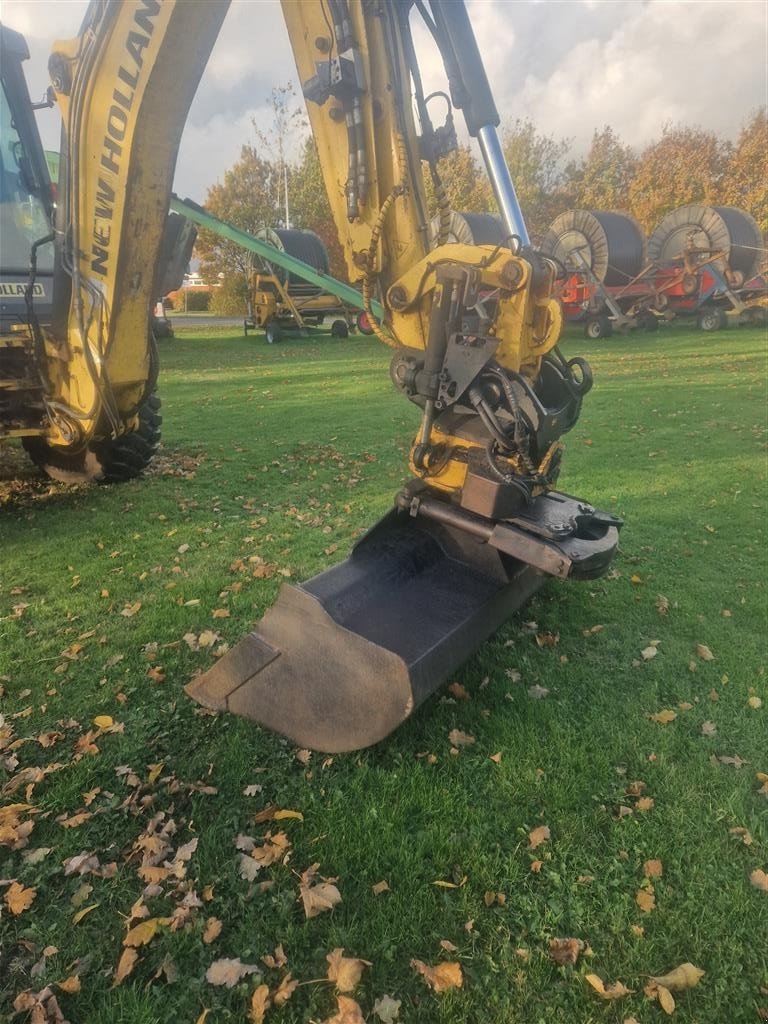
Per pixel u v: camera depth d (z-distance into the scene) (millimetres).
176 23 3693
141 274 4617
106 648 3678
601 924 2135
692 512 5664
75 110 4133
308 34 3156
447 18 3137
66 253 4633
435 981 1943
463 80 3170
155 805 2611
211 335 24344
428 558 3275
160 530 5355
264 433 8727
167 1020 1882
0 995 1949
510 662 3512
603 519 3176
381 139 3178
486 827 2494
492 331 2908
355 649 2586
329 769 2771
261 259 20828
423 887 2250
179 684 3355
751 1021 1873
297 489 6395
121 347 4820
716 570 4598
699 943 2074
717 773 2756
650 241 20562
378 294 3484
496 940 2082
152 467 7082
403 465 7176
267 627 2781
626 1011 1891
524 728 3002
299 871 2326
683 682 3367
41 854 2387
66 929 2139
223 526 5441
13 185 5512
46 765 2832
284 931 2109
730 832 2465
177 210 5180
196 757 2855
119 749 2906
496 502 2922
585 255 19844
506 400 2893
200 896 2229
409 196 3191
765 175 30922
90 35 3938
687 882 2273
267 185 36219
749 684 3346
